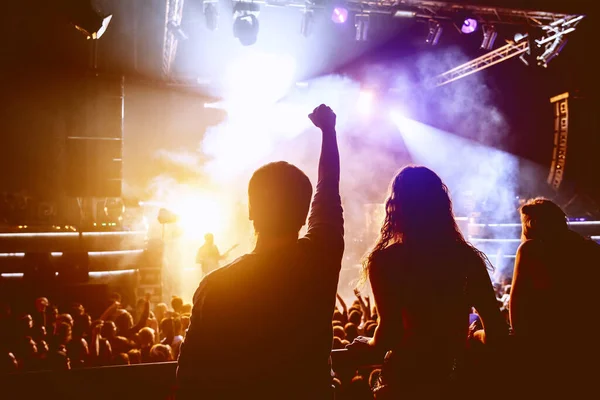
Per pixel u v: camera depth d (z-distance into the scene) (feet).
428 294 6.29
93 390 5.57
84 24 24.25
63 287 31.35
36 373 5.48
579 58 51.70
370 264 6.54
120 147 40.09
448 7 39.19
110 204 42.65
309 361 4.72
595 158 51.60
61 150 45.09
